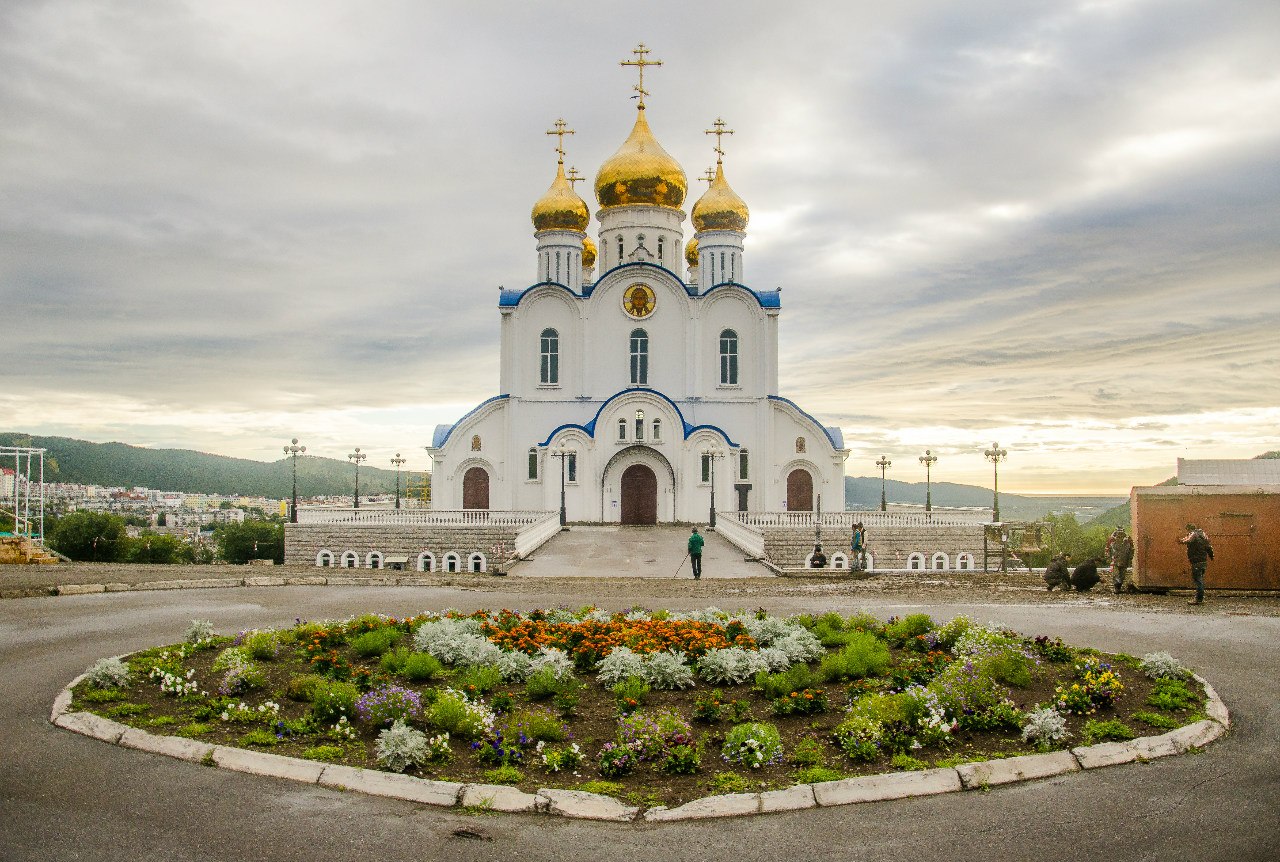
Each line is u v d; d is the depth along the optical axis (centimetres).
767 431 6588
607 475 6228
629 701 1603
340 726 1467
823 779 1280
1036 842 1108
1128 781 1287
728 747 1374
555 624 2250
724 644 1945
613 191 6969
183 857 1067
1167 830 1129
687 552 4766
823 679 1767
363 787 1277
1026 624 2388
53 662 1941
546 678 1692
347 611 2703
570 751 1359
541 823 1184
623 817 1195
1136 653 2017
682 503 6209
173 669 1780
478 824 1177
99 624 2394
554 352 6656
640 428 6244
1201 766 1336
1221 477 3378
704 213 7062
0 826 1136
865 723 1407
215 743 1413
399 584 3438
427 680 1798
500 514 5325
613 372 6619
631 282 6656
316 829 1151
